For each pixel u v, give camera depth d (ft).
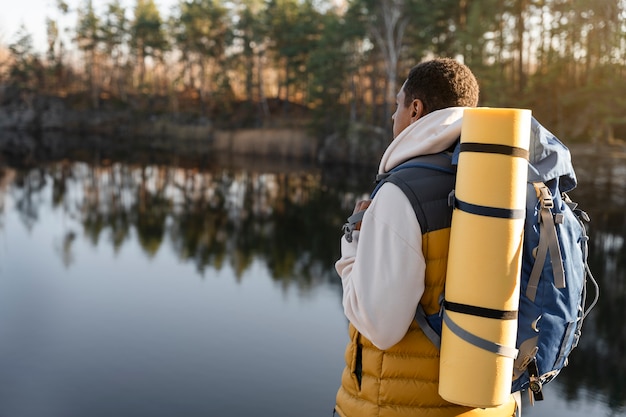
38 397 20.97
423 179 4.46
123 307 31.73
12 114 225.97
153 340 26.61
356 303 4.43
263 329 28.04
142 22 227.40
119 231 55.11
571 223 4.46
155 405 20.38
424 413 4.53
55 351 25.30
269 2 181.68
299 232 55.16
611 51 87.40
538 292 4.27
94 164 118.01
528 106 96.68
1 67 252.01
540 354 4.32
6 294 34.32
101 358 24.59
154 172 105.81
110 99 238.27
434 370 4.52
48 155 135.23
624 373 22.70
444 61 5.00
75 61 254.27
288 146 147.02
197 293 34.42
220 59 209.36
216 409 19.98
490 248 4.10
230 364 23.85
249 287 35.70
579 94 89.30
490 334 4.13
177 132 196.85
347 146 128.36
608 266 38.68
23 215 63.26
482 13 99.35
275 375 22.84
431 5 112.27
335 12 167.32
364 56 134.10
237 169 112.27
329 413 19.69
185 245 48.96
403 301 4.30
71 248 47.44
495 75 96.63
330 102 141.59
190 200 75.31
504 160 4.08
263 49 198.59
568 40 95.61
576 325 4.52
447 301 4.31
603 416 19.08
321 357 24.58
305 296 33.68
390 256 4.33
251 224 59.26
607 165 75.97
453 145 4.68
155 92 244.83
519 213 4.11
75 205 70.79
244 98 216.13
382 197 4.46
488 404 4.18
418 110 4.98
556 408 19.76
